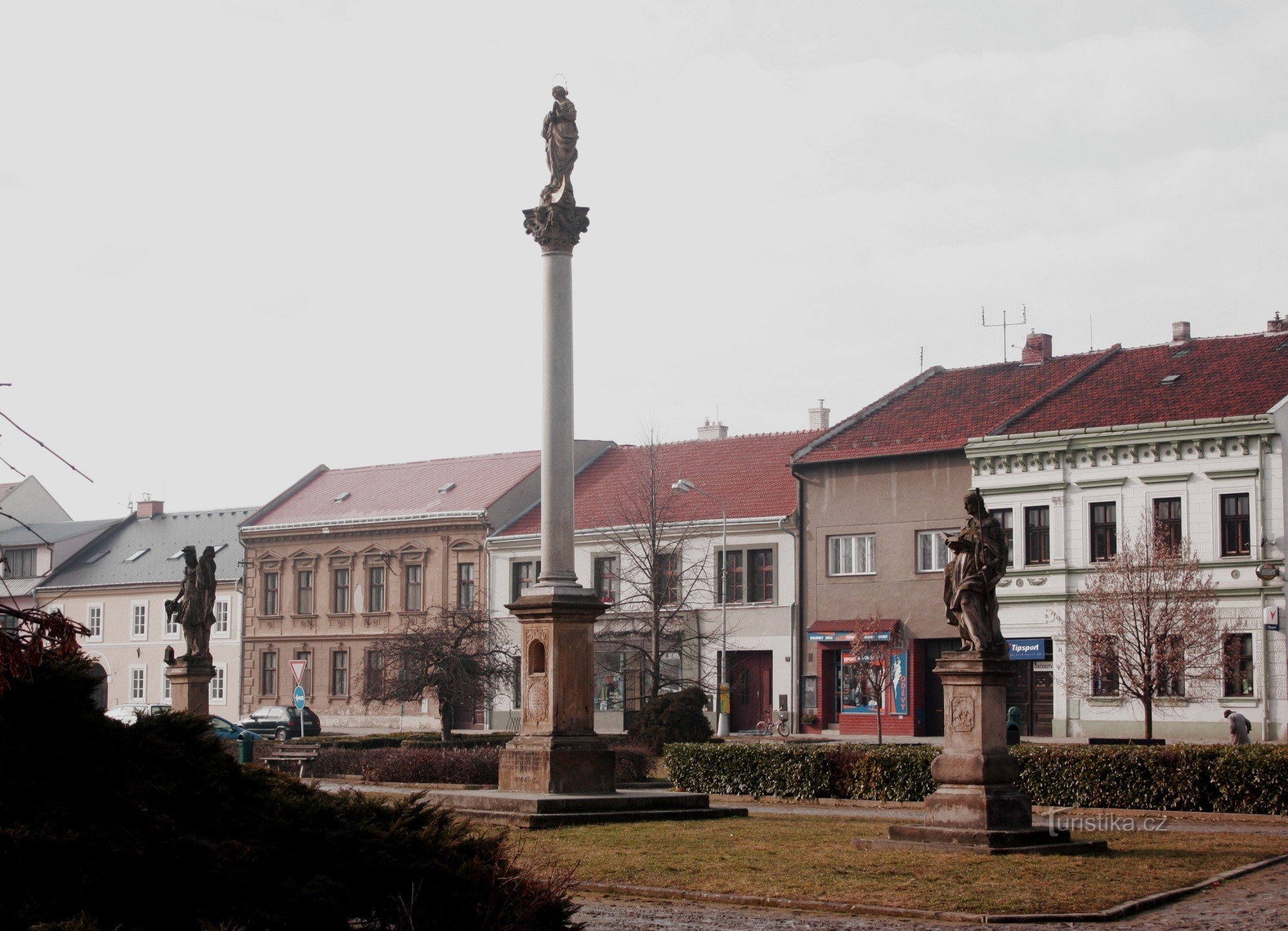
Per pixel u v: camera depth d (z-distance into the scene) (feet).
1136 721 148.56
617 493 200.54
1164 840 64.85
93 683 32.78
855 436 175.63
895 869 53.01
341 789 38.78
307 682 225.76
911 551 166.91
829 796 91.86
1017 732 119.14
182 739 34.45
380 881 32.83
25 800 29.73
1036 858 55.88
